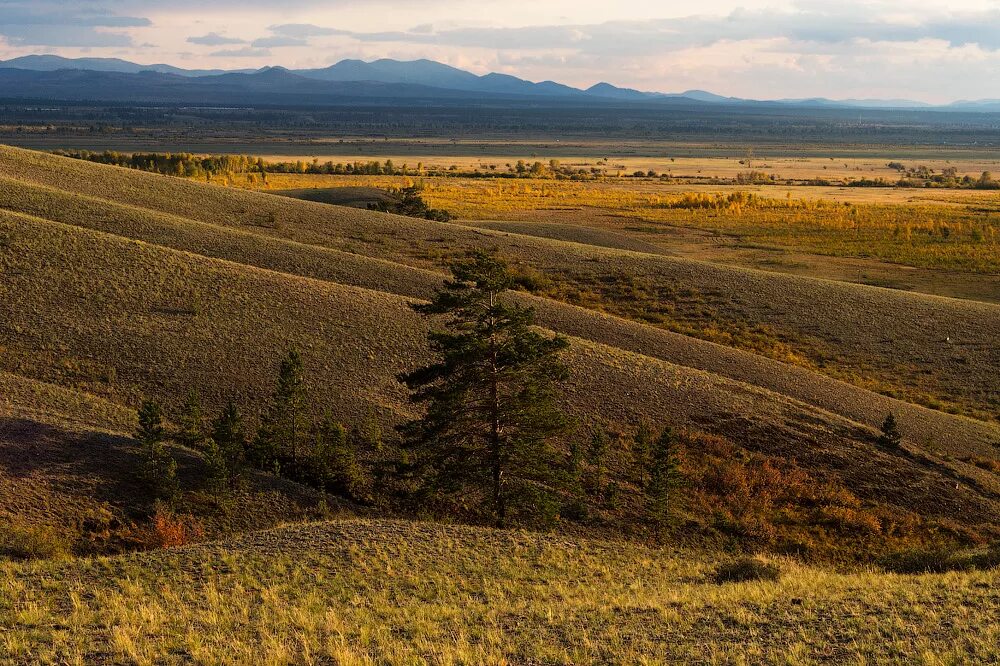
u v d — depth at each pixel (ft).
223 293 165.07
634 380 148.46
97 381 120.16
